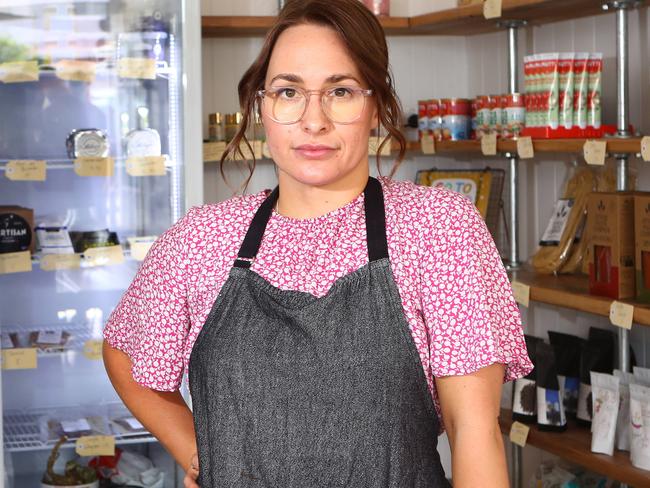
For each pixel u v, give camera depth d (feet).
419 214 4.83
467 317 4.66
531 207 12.08
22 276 11.87
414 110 13.21
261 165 13.09
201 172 11.15
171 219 11.43
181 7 11.02
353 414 4.75
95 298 12.05
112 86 11.73
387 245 4.81
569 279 10.29
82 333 11.83
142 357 5.41
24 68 10.84
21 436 11.18
